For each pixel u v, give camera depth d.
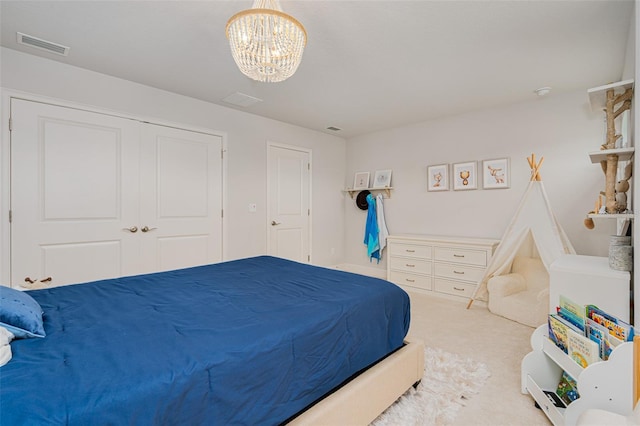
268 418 1.08
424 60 2.46
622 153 1.85
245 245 3.86
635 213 1.49
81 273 2.69
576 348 1.49
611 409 1.30
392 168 4.64
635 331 1.32
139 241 3.01
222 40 2.19
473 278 3.45
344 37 2.12
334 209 5.09
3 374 0.82
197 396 0.91
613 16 1.88
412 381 1.76
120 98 2.86
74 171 2.64
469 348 2.36
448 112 3.82
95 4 1.80
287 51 1.50
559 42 2.18
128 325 1.20
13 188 2.37
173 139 3.22
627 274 1.69
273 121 4.15
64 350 0.98
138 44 2.25
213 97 3.32
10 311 1.05
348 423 1.33
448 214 4.04
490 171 3.65
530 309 2.80
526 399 1.74
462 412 1.63
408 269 4.05
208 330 1.16
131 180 2.95
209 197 3.51
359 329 1.49
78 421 0.71
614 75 2.71
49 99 2.50
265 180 4.07
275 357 1.12
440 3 1.77
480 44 2.21
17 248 2.39
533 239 3.06
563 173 3.16
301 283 1.87
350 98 3.33
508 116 3.51
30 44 2.26
